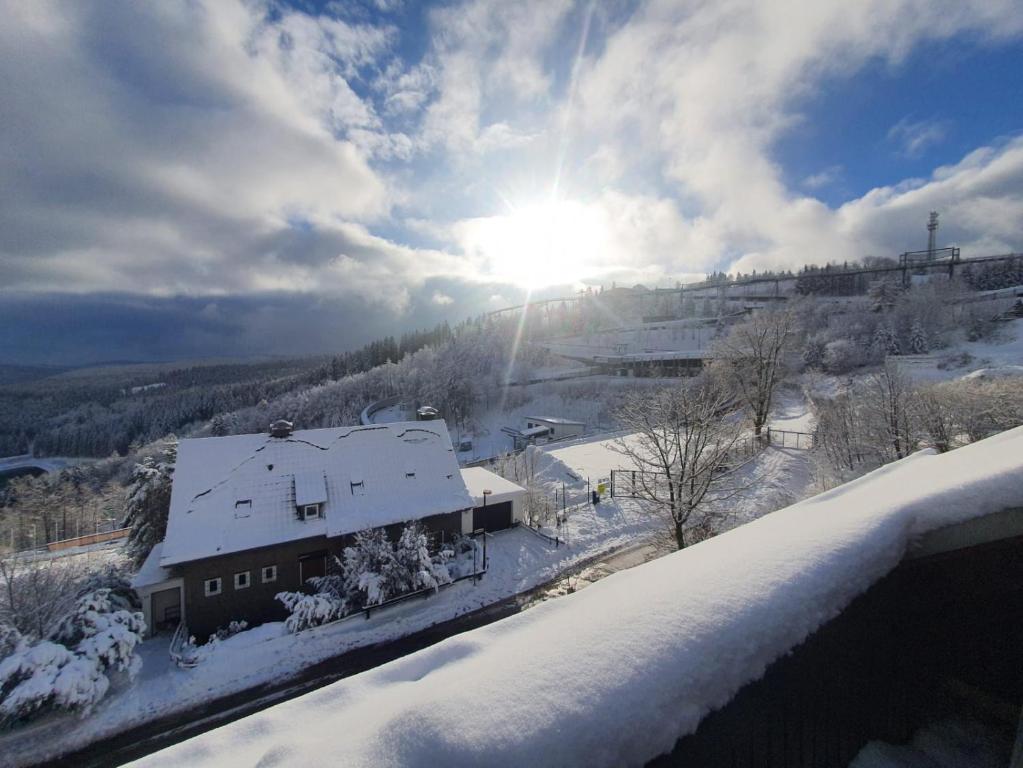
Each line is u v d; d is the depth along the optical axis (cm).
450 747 119
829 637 175
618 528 2103
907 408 1927
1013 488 204
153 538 1775
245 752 172
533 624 213
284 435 1742
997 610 202
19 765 990
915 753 194
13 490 4128
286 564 1495
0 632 1130
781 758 159
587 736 123
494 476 2362
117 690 1153
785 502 1858
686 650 147
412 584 1512
